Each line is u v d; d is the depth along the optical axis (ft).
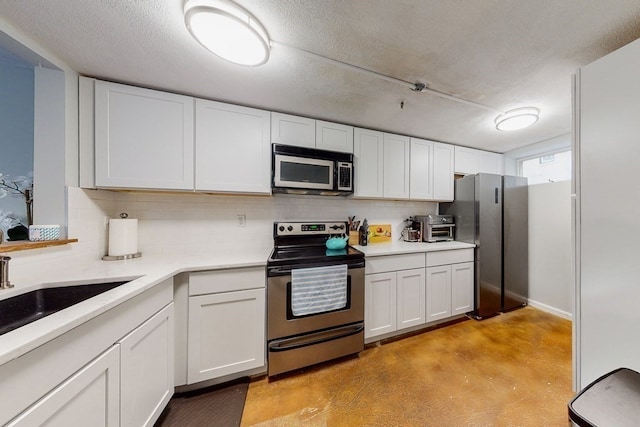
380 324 6.77
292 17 3.39
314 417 4.39
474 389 5.03
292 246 7.27
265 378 5.42
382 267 6.81
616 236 3.44
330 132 6.95
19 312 3.44
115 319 3.19
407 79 4.97
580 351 3.86
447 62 4.43
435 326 7.86
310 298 5.59
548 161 9.70
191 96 5.59
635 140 3.25
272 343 5.32
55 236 4.23
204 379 4.91
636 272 3.25
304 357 5.54
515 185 9.04
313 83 5.10
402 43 3.93
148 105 5.18
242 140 5.94
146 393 3.79
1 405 1.98
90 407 2.79
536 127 7.54
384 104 6.05
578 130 3.89
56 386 2.41
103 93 4.88
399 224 9.37
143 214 6.15
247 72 4.71
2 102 4.32
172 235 6.37
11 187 4.35
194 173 5.53
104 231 5.54
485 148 9.71
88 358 2.77
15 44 3.69
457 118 6.88
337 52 4.15
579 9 3.24
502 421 4.28
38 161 4.34
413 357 6.17
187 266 4.80
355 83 5.09
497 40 3.86
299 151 6.33
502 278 8.77
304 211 7.74
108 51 4.11
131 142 5.07
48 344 2.34
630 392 2.52
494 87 5.28
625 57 3.34
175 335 4.79
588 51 4.10
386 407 4.61
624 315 3.37
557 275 8.61
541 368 5.68
